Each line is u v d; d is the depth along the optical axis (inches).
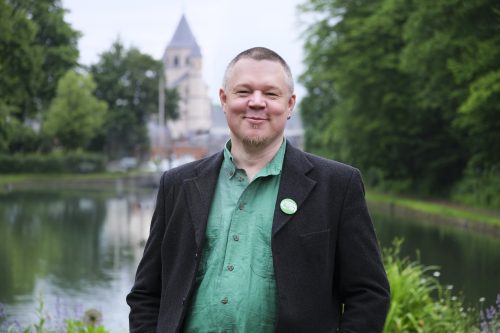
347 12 1451.8
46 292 471.2
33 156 2659.9
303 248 112.9
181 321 114.0
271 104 116.6
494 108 970.7
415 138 1498.5
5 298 447.5
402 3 1264.8
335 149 1977.1
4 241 766.5
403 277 289.1
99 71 3900.1
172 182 122.0
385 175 1696.6
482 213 1053.2
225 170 119.9
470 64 922.7
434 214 1060.5
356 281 115.3
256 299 112.3
